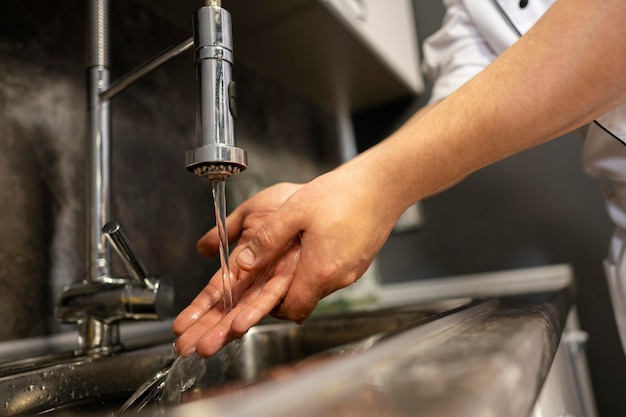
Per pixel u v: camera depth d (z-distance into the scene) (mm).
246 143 1029
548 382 375
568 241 1214
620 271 661
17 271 580
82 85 700
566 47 347
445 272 1334
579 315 1179
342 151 1468
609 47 336
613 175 623
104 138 564
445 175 406
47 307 608
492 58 767
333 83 1258
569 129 390
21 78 616
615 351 1136
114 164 721
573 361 880
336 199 413
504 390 181
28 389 440
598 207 1189
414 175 408
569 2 352
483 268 1294
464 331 320
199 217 871
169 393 406
